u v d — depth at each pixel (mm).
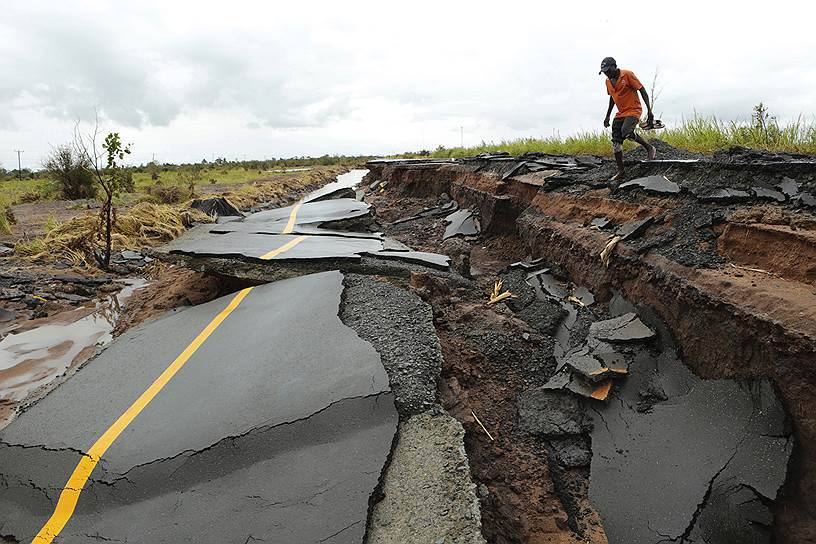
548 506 3953
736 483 3543
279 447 3416
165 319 6211
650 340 5125
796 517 3242
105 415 4020
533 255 9586
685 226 5816
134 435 3689
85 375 4859
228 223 12141
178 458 3367
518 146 18859
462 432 3510
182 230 15359
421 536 2725
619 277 6242
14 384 5770
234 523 2879
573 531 3744
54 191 24500
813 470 3275
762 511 3361
